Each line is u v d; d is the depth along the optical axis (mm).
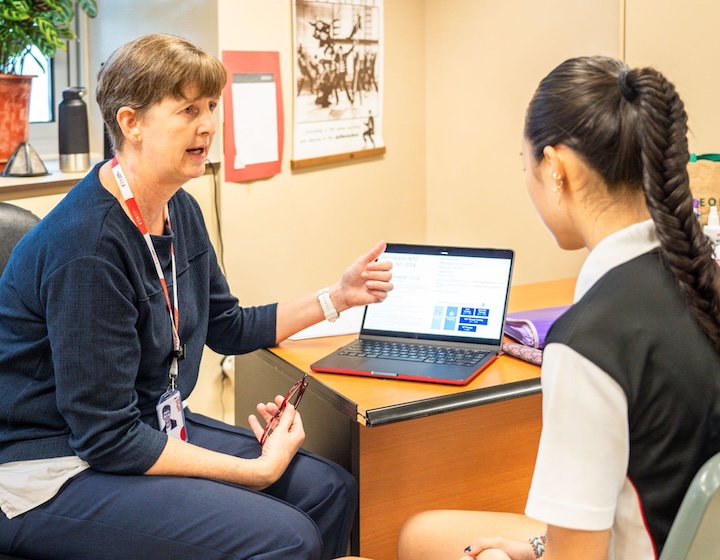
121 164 1618
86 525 1514
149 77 1530
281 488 1705
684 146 954
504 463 1866
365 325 1915
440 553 1413
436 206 3525
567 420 907
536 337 1824
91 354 1491
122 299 1519
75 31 3008
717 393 918
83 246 1502
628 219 992
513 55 3105
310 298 1916
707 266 940
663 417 917
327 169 3154
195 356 1826
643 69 967
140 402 1669
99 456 1512
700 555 906
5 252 1812
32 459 1557
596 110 970
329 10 3033
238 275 2920
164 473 1547
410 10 3338
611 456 904
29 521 1534
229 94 2771
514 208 3209
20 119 2566
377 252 1864
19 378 1581
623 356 908
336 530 1678
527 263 3213
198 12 2746
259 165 2908
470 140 3324
